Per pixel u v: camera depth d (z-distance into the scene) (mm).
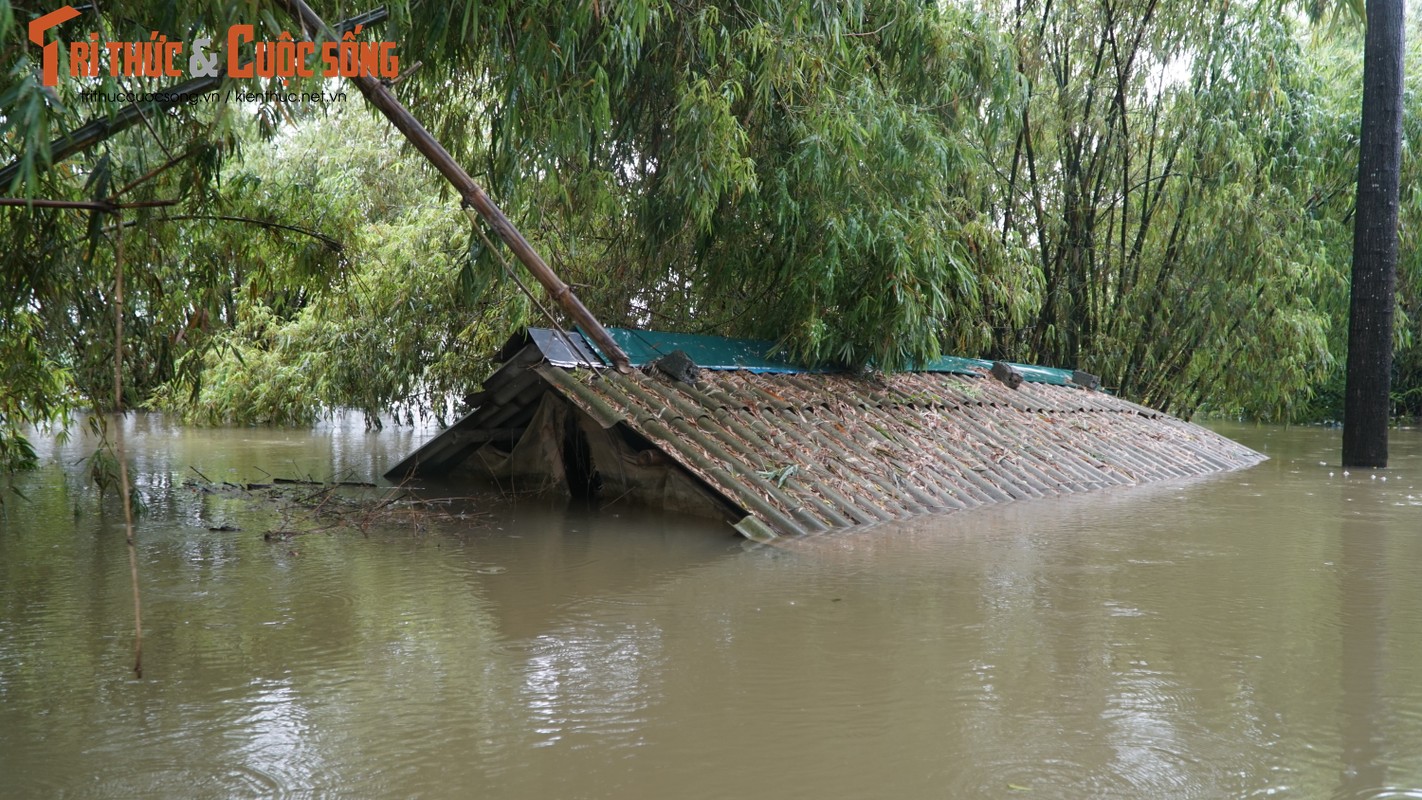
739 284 10172
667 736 3117
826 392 9086
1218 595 4930
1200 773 2885
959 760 2957
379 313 12727
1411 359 20047
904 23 9422
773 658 3859
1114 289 13977
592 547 6051
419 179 15742
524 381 8062
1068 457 9859
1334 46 16234
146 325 7629
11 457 9266
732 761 2943
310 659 3832
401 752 2986
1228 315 13383
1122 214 13719
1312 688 3588
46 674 3654
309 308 13750
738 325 10391
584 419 7828
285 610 4531
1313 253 13766
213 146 5832
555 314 10703
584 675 3660
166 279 7707
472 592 4883
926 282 9156
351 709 3322
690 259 10219
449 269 12188
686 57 8453
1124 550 6062
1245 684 3623
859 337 9273
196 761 2914
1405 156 14406
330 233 7703
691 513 7148
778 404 8320
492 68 6977
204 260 7504
